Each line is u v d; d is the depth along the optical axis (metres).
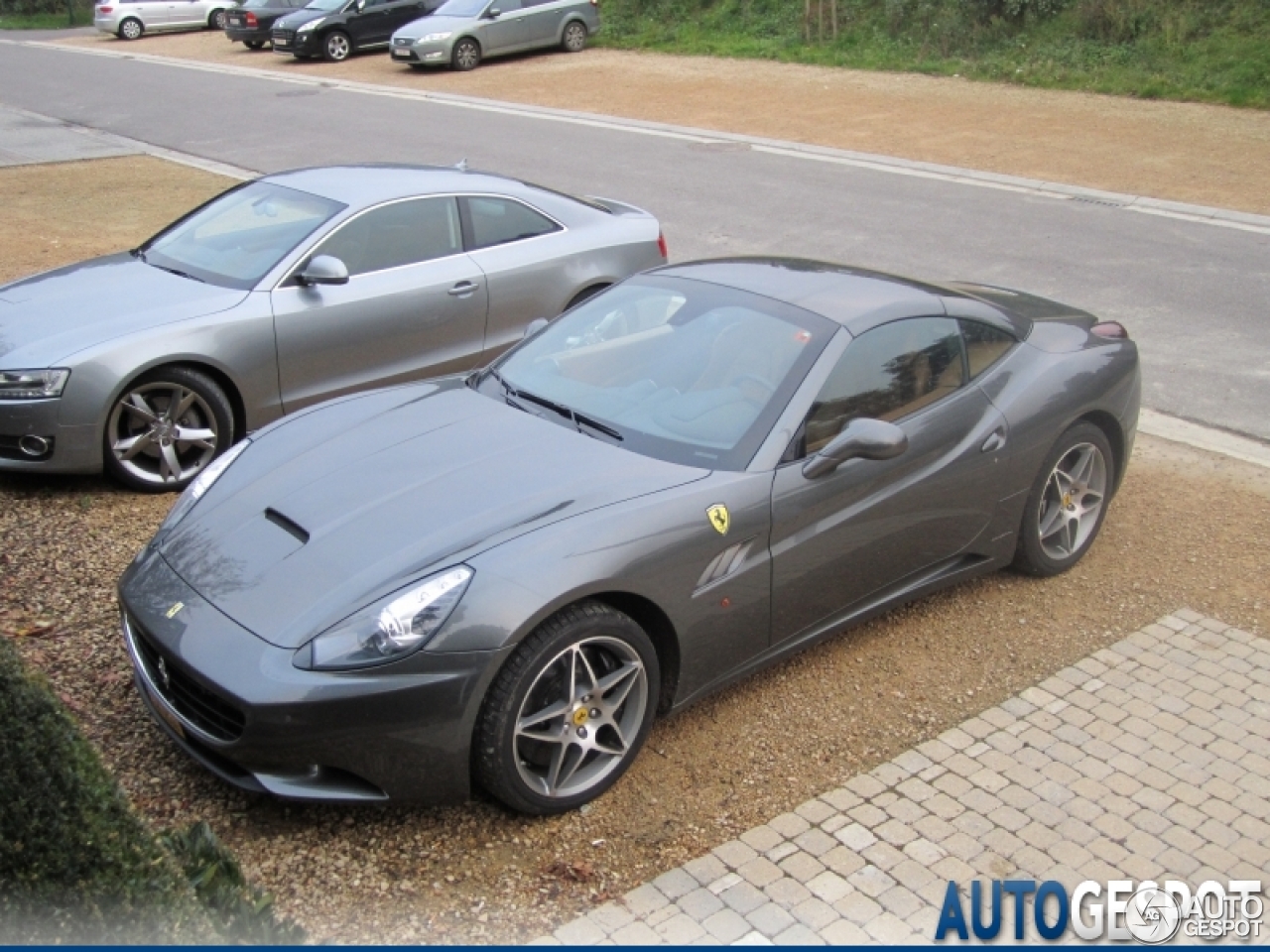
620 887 3.54
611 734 3.96
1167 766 4.13
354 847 3.67
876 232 12.37
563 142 17.66
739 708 4.47
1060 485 5.39
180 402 6.20
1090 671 4.73
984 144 16.92
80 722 4.22
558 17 26.31
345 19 27.59
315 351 6.57
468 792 3.67
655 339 4.88
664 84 22.61
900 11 24.28
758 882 3.57
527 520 3.84
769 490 4.21
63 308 6.34
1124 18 21.69
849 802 3.93
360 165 7.67
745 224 12.71
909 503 4.65
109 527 5.83
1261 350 8.84
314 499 4.10
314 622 3.57
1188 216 13.05
